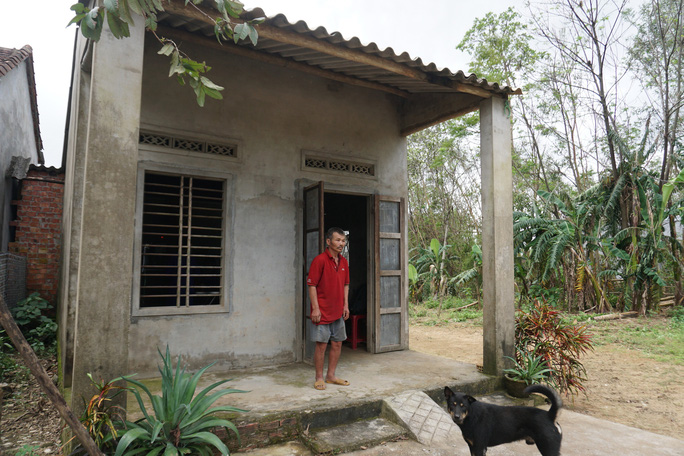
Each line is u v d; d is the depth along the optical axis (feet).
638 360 22.84
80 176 16.01
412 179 61.82
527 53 47.57
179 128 16.90
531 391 10.24
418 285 50.80
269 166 18.74
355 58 14.29
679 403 16.39
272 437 11.73
